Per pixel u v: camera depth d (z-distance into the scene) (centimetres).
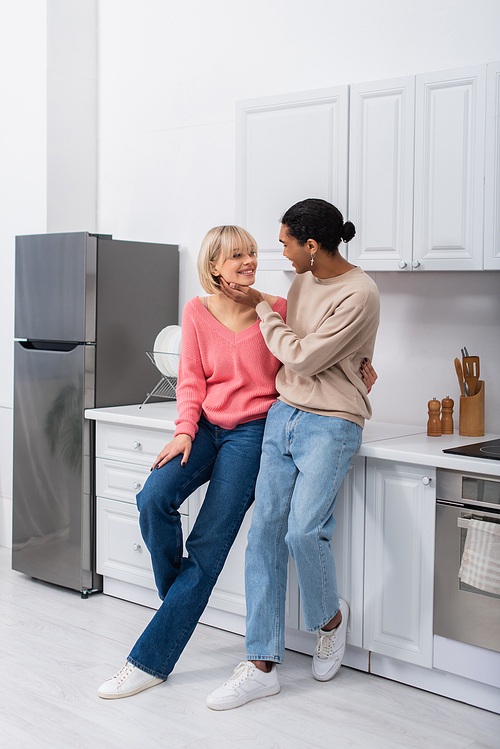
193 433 241
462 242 234
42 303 324
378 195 249
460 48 263
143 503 232
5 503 397
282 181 270
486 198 228
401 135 243
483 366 262
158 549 237
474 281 262
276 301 248
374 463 232
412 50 275
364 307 218
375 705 222
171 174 358
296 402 231
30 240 327
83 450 312
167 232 362
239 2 327
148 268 336
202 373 251
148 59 363
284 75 314
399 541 228
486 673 213
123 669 231
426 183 239
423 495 222
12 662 250
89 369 312
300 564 223
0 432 398
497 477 204
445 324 271
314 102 260
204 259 241
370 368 236
